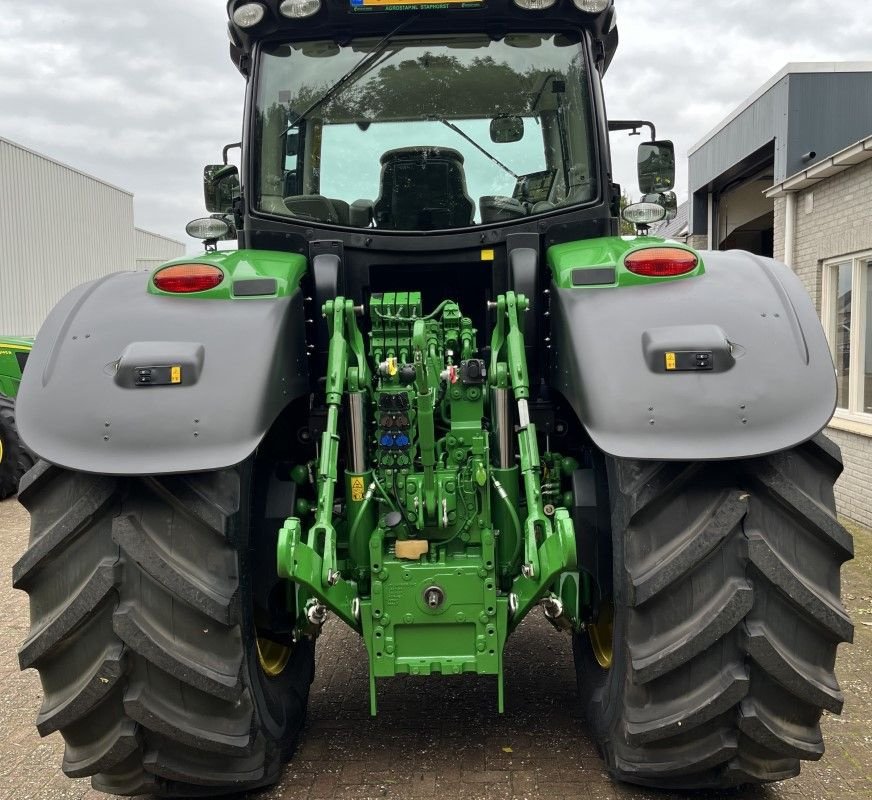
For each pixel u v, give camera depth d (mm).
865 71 8758
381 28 3207
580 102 3205
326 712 3268
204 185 3664
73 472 2318
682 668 2264
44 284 21469
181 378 2281
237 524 2326
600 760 2822
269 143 3213
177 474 2244
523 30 3207
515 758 2850
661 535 2264
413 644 2541
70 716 2262
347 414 2617
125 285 2645
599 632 2938
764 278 2516
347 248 3148
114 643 2238
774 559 2170
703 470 2256
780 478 2215
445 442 2615
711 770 2447
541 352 3016
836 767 2801
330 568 2361
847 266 7039
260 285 2580
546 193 3201
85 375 2316
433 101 3213
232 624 2291
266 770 2576
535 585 2410
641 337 2344
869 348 6641
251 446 2238
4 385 8789
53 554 2262
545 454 2922
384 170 3203
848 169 6785
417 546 2527
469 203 3188
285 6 3105
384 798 2619
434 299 3277
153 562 2215
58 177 22266
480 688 3449
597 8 3117
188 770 2387
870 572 5078
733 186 11945
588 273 2576
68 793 2789
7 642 4281
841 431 6898
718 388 2215
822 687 2242
